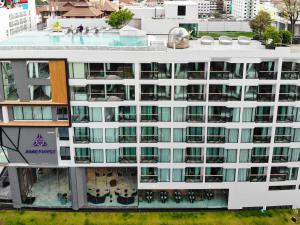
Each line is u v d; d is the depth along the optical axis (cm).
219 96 5247
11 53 4981
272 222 5472
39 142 5459
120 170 6406
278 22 11362
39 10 17275
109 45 5184
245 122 5328
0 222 5416
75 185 5597
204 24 10588
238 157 5503
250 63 5047
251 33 10269
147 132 5459
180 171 5588
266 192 5694
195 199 5856
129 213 5619
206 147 5462
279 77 5119
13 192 5672
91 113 5297
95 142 5444
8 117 5375
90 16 13525
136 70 5072
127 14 9069
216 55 5016
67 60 5022
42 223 5406
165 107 5262
